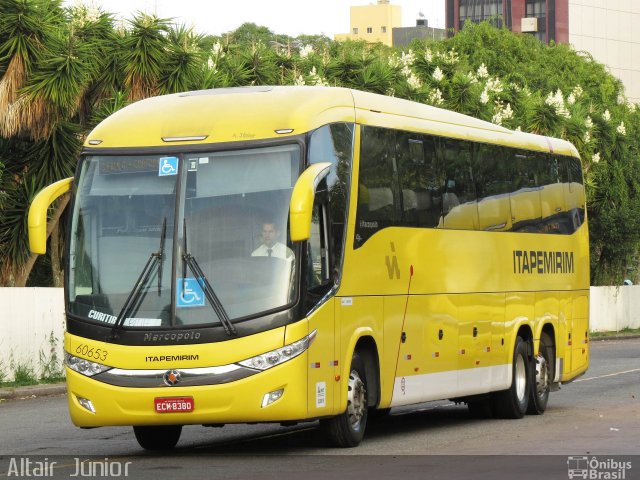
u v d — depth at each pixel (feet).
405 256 66.39
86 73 108.78
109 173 57.82
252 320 54.70
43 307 104.99
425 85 159.22
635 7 559.79
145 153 57.52
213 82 121.08
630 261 240.12
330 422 60.23
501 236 80.23
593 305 226.58
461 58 271.28
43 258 127.44
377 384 63.16
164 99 61.21
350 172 60.59
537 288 86.02
